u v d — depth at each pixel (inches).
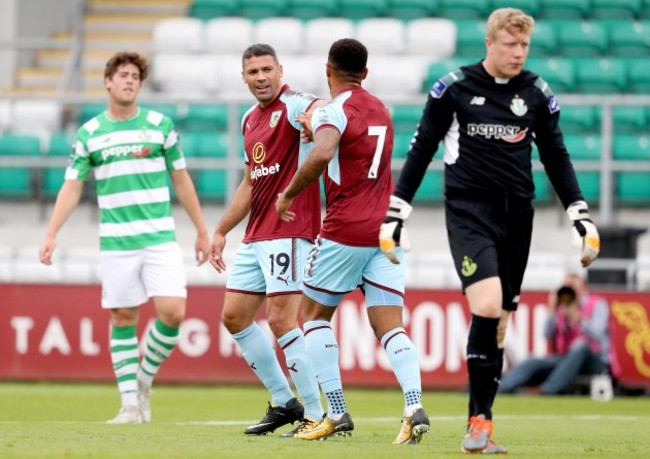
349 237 1001.5
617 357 2006.6
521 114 899.4
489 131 897.5
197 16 3014.3
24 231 2341.3
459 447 962.7
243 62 1080.8
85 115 2591.0
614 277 2052.2
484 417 882.8
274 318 1070.4
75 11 2847.0
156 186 1325.0
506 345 2009.1
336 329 2012.8
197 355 2034.9
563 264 2107.5
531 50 2780.5
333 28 2807.6
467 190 902.4
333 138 980.6
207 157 2384.4
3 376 2043.6
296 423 1230.9
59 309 2041.1
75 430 1103.0
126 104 1315.2
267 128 1074.1
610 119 2098.9
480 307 879.1
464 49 2797.7
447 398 1865.2
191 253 2178.9
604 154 2105.1
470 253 890.1
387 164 1015.6
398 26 2802.7
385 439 1050.7
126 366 1311.5
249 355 1095.0
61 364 2039.9
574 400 1876.2
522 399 1876.2
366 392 1959.9
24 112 2635.3
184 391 1924.2
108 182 1316.4
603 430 1286.9
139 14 3038.9
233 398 1785.2
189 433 1091.9
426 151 912.3
